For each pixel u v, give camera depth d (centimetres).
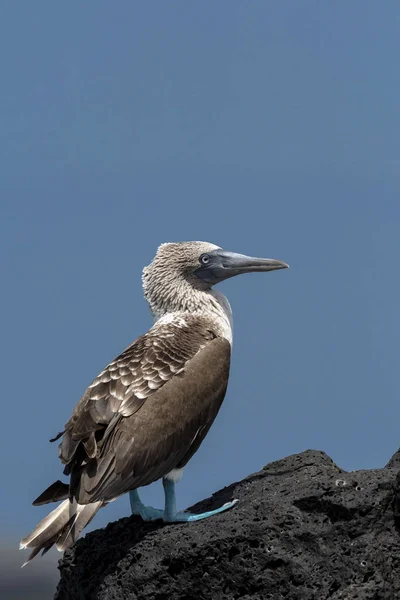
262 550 1400
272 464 1634
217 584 1413
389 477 1415
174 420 1505
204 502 1612
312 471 1532
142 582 1434
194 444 1549
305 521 1408
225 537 1413
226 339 1653
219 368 1583
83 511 1420
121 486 1459
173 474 1544
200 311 1703
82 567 1533
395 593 1360
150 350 1554
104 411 1480
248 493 1566
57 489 1478
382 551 1373
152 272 1739
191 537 1434
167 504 1535
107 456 1452
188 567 1423
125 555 1479
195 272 1722
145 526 1543
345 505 1390
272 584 1390
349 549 1377
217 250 1722
